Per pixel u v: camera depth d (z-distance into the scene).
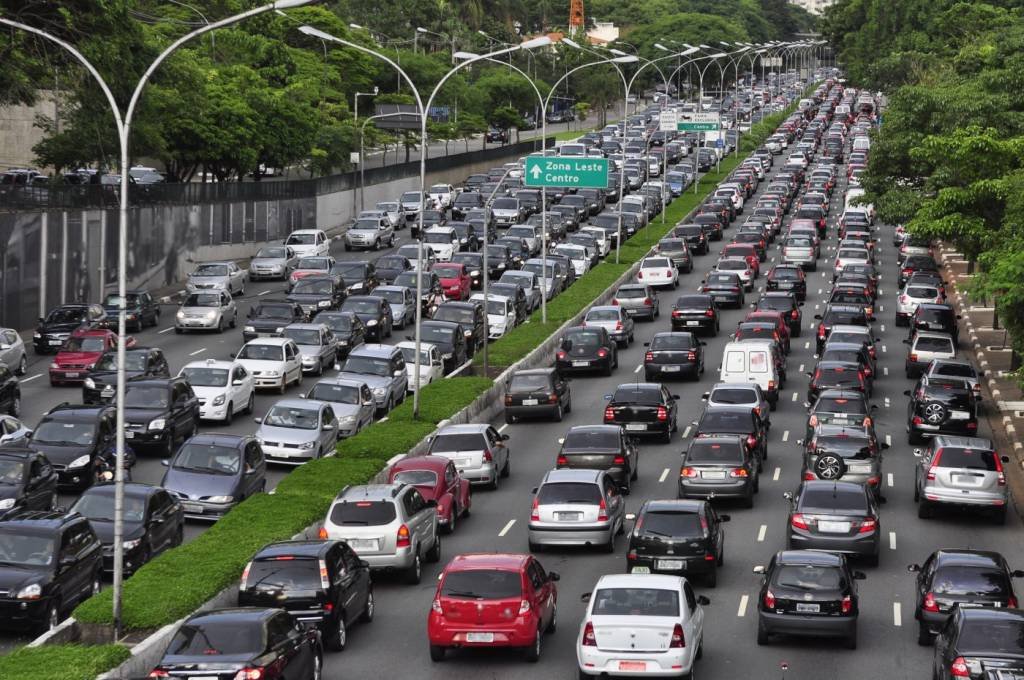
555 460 50.03
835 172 158.75
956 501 40.91
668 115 127.00
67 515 32.28
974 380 53.97
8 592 29.42
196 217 97.94
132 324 72.81
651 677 26.50
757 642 30.45
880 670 28.64
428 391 57.38
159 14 121.62
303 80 138.25
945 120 79.88
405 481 40.22
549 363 69.88
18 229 73.12
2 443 42.09
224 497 39.84
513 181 145.12
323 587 29.14
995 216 62.03
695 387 62.44
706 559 33.97
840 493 36.53
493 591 28.45
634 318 79.56
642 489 45.25
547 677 27.98
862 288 78.56
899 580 35.75
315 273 80.31
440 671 28.39
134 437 47.28
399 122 156.75
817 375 56.53
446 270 86.44
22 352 61.44
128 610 29.22
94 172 107.56
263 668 23.84
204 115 105.69
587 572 36.25
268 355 59.72
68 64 71.25
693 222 116.00
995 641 25.31
